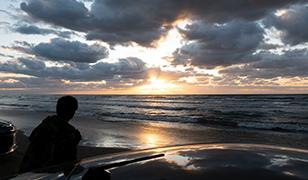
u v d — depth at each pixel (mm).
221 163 1231
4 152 6215
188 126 19469
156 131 16016
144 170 1213
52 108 37750
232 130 17344
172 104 59312
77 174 1285
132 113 32562
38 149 2703
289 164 1193
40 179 1286
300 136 15266
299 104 51125
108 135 13984
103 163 1406
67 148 2799
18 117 22500
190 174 1117
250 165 1187
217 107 46094
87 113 31516
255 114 31266
